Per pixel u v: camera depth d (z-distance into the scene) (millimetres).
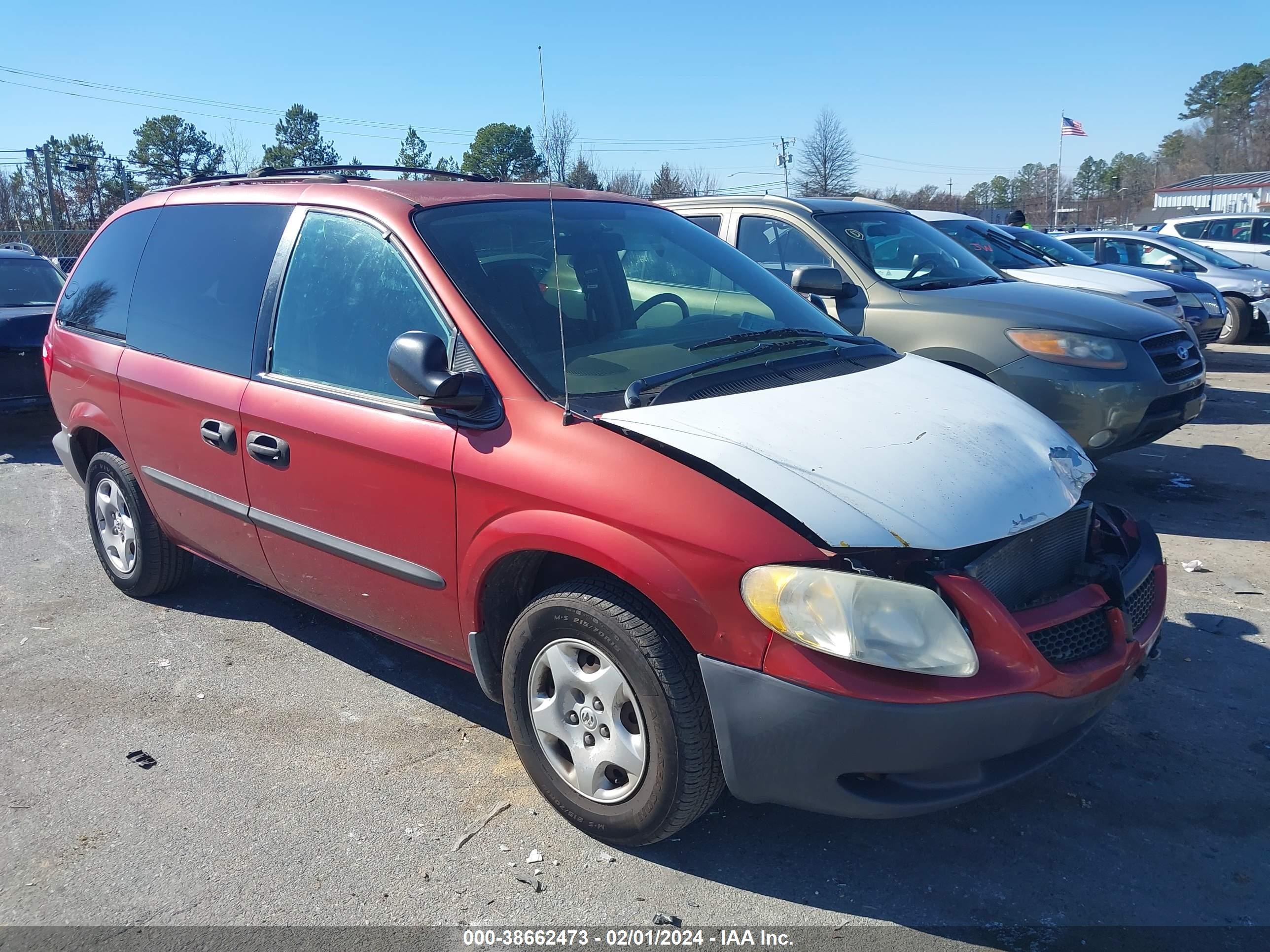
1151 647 3023
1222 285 14125
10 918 2701
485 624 3178
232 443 3832
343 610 3742
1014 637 2543
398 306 3381
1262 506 6246
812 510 2557
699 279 3906
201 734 3656
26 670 4191
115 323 4605
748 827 3078
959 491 2721
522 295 3336
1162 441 8141
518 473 2900
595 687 2863
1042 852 2953
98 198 39031
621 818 2871
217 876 2865
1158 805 3172
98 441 4934
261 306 3838
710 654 2586
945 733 2473
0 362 8008
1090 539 3182
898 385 3314
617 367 3170
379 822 3109
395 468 3232
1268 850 2949
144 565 4746
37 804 3221
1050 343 5633
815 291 4719
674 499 2629
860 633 2434
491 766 3430
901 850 2971
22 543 5895
